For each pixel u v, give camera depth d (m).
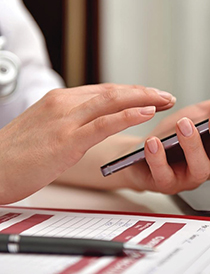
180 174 0.42
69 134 0.35
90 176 0.53
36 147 0.36
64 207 0.44
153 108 0.34
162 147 0.38
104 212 0.36
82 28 1.80
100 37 1.83
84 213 0.36
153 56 1.93
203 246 0.27
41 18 1.75
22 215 0.36
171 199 0.48
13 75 0.57
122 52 1.91
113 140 0.57
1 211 0.37
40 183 0.37
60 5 1.76
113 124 0.34
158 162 0.39
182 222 0.32
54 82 0.78
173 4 1.91
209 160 0.40
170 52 1.93
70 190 0.53
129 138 0.57
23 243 0.25
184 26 1.92
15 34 0.77
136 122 0.34
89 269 0.23
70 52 1.79
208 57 1.91
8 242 0.25
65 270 0.23
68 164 0.35
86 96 0.39
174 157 0.42
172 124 0.46
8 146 0.37
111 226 0.32
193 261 0.24
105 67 1.88
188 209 0.44
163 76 1.94
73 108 0.37
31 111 0.39
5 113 0.70
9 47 0.76
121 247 0.24
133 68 1.93
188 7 1.90
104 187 0.53
